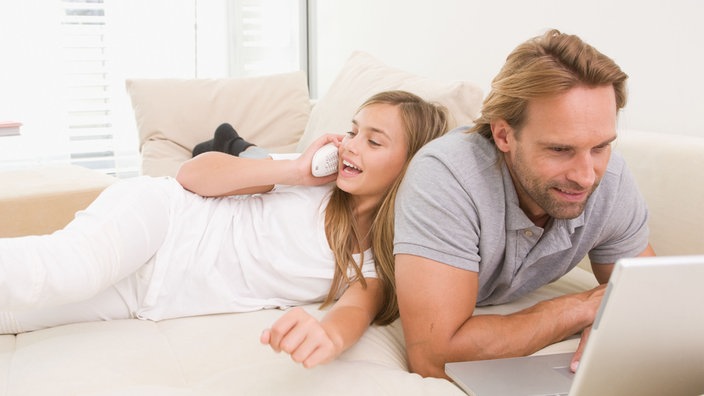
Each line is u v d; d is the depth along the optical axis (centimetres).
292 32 361
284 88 274
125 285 129
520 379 101
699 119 159
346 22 317
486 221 113
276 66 364
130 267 122
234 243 136
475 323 110
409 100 142
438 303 108
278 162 141
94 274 112
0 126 233
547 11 200
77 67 338
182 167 144
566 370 106
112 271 117
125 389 90
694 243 140
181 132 257
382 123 136
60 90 335
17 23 322
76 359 105
